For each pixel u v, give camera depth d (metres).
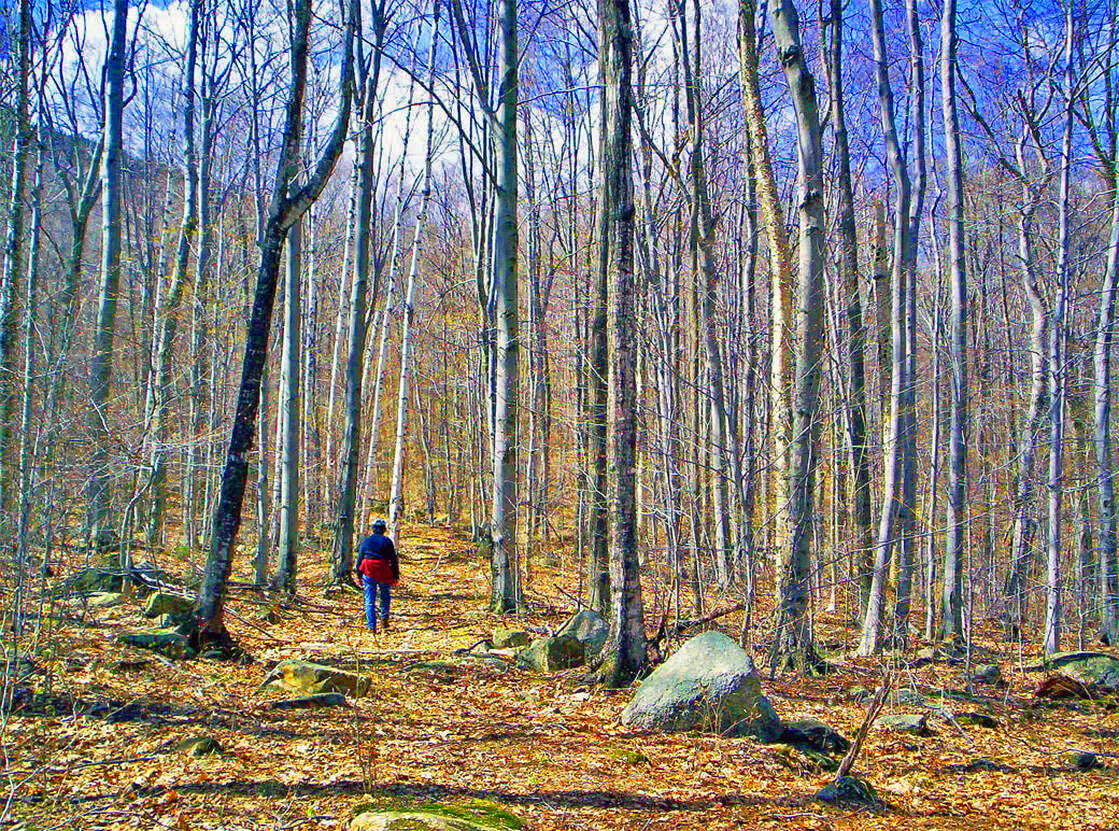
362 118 16.03
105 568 10.70
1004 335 21.30
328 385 31.27
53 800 5.21
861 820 5.85
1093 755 7.82
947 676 11.18
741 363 19.33
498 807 5.37
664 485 12.32
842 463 13.55
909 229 13.44
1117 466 16.16
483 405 24.05
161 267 19.98
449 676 9.34
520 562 16.72
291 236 14.94
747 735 7.38
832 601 15.91
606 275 10.37
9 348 11.01
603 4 8.48
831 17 13.49
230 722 6.85
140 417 12.74
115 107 14.52
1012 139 16.83
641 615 8.84
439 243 34.16
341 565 16.56
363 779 5.70
